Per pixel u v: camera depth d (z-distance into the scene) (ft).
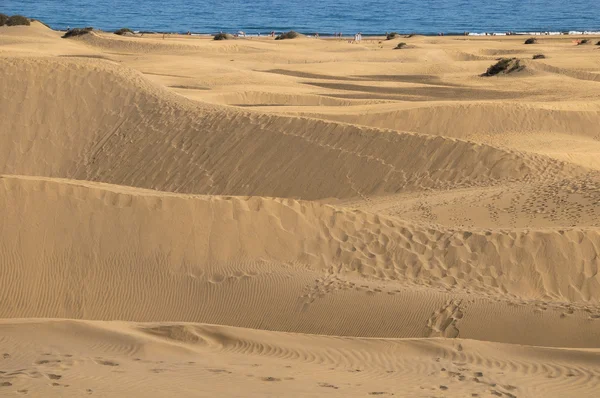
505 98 262.06
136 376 46.62
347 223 88.53
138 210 86.38
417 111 200.75
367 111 202.69
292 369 52.42
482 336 72.43
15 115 181.16
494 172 147.54
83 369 47.39
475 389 50.72
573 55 396.98
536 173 145.28
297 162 161.48
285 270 82.84
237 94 236.22
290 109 206.59
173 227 85.25
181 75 295.69
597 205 111.75
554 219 108.88
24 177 90.79
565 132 203.21
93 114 183.73
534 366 56.65
